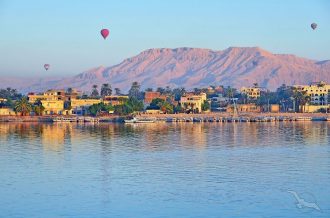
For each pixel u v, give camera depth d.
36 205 107.75
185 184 125.50
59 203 109.12
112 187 123.06
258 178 132.12
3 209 105.19
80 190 120.12
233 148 196.25
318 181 128.12
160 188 121.62
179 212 102.44
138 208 105.25
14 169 147.12
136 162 159.62
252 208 104.75
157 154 178.50
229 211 102.88
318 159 163.88
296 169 144.75
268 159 164.50
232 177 133.62
